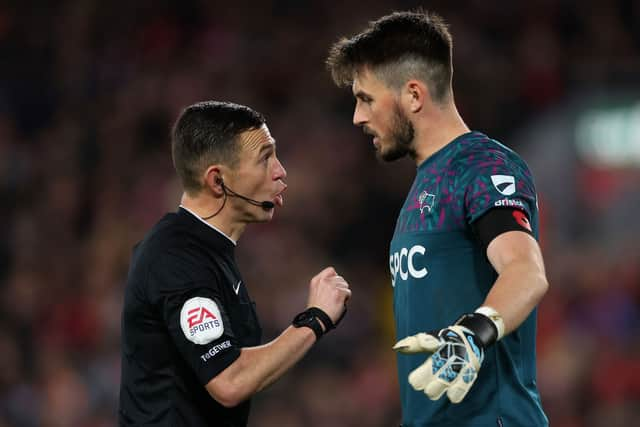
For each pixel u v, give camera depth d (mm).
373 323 36812
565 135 41750
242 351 13164
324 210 41125
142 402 13719
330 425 32906
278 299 36906
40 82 47156
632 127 41125
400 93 12266
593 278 37531
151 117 45594
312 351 34312
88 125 45750
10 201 43062
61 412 33219
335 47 12820
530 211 11312
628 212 39688
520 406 11727
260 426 32688
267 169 14195
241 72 47062
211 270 13617
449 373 9875
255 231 39312
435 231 11836
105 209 42469
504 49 46125
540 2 47125
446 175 11820
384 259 40500
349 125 44750
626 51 46094
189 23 49375
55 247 41125
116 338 35812
